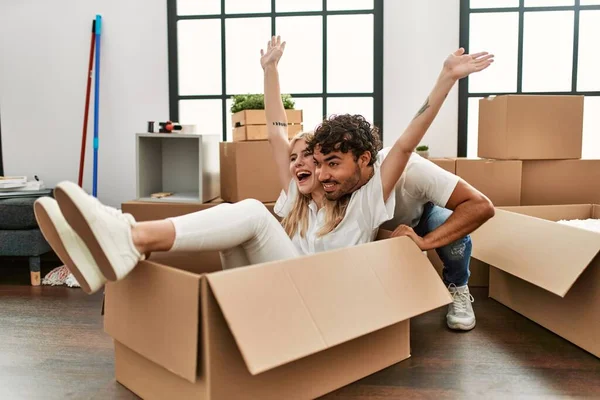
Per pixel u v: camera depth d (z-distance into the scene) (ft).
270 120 6.67
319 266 4.73
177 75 11.06
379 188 5.73
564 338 6.35
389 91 10.59
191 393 4.34
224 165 9.40
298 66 10.95
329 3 10.77
